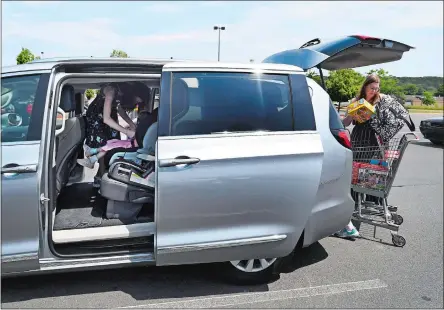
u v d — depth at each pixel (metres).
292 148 2.88
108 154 3.51
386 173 3.99
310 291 3.10
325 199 3.16
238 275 3.08
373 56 3.92
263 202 2.84
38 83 2.73
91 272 3.26
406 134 4.04
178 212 2.71
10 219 2.56
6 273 2.64
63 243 2.88
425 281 3.31
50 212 2.71
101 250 2.89
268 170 2.82
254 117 2.90
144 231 2.96
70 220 3.09
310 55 3.43
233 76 2.95
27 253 2.62
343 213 3.31
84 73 2.89
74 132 3.33
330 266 3.55
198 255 2.80
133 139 3.59
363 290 3.14
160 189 2.66
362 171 4.14
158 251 2.72
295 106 2.99
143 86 3.60
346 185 3.31
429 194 6.29
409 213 5.23
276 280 3.26
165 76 2.83
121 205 3.14
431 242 4.18
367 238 4.26
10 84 2.71
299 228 2.96
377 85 4.27
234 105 2.89
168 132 2.75
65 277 3.17
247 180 2.79
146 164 3.21
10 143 2.60
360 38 3.44
